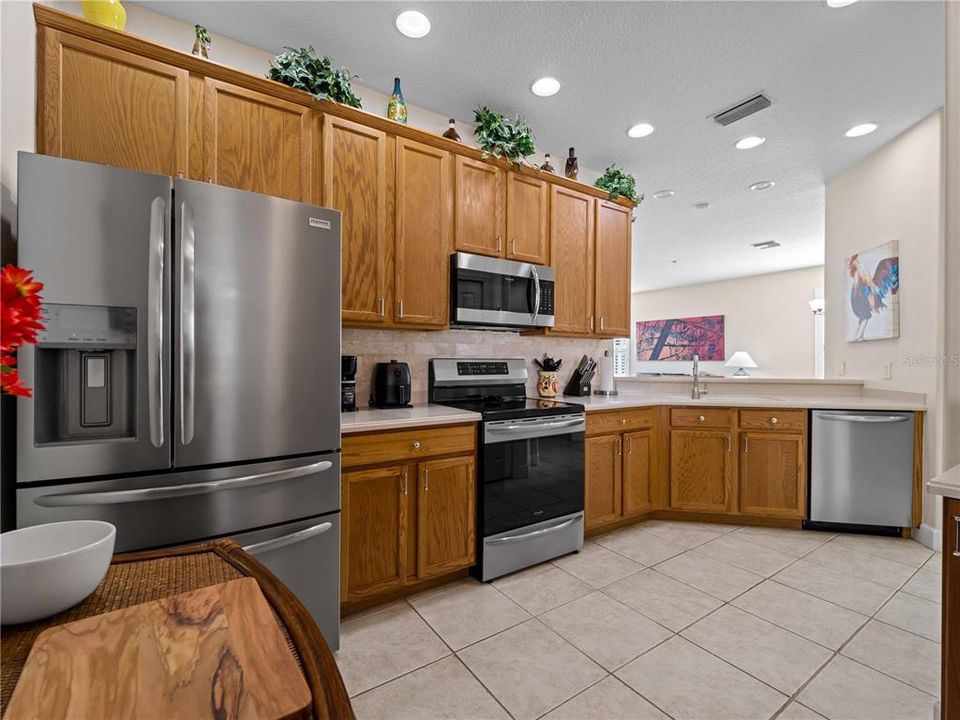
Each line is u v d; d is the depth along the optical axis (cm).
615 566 248
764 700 149
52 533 81
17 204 128
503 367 307
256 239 158
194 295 145
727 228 503
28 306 58
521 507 242
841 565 248
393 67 242
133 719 47
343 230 220
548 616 198
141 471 139
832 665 166
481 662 168
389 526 204
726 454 311
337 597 176
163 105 177
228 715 48
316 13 205
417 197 246
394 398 253
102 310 134
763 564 250
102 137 166
